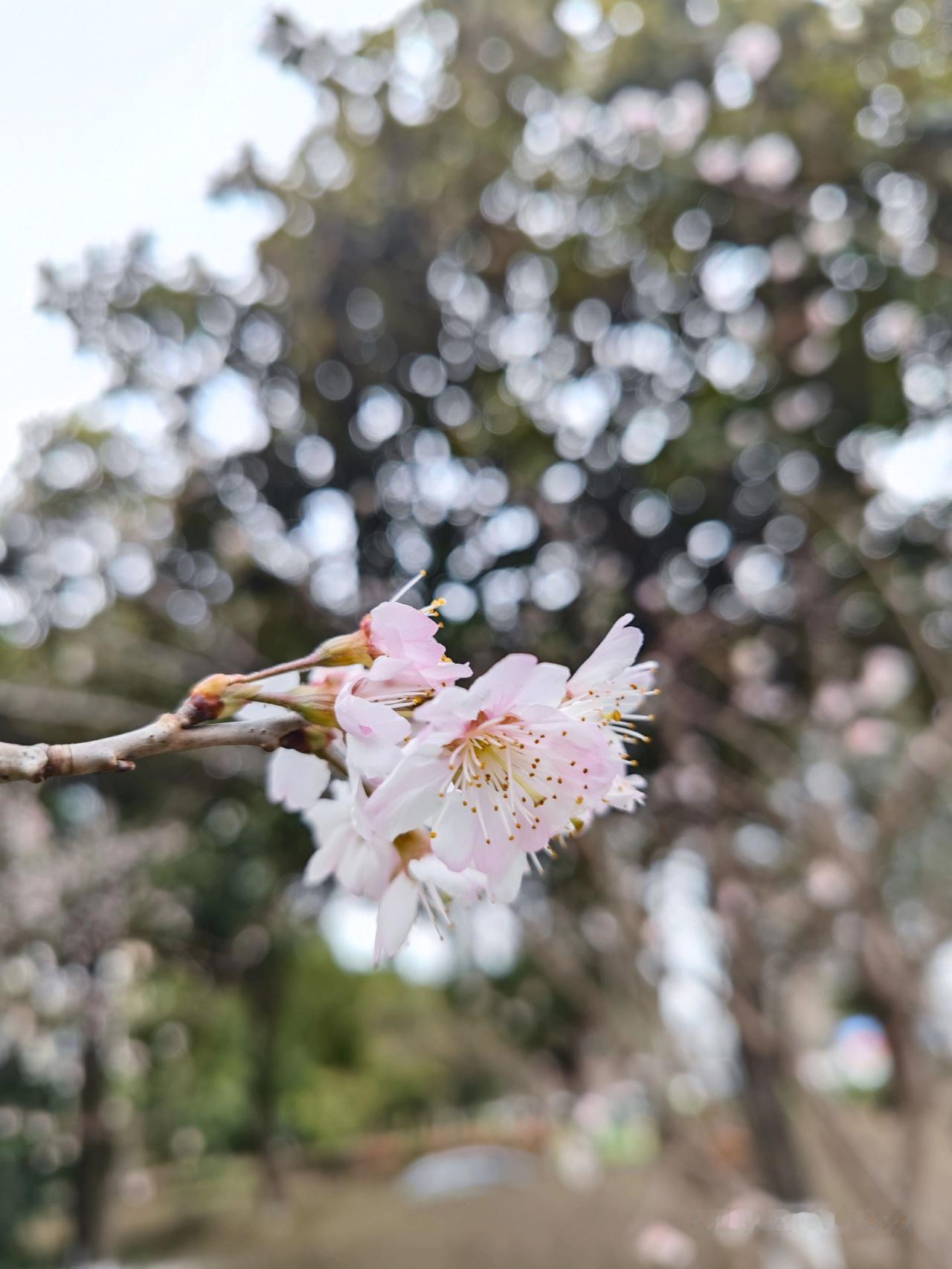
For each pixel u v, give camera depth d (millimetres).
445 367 3891
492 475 3840
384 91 3453
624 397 3842
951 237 3312
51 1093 8445
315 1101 18906
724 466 3789
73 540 4418
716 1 3359
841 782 4699
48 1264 8391
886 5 3152
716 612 4035
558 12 3434
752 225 3523
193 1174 14070
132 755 916
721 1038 4727
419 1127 20938
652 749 4020
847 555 4020
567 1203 9609
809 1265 3738
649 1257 4293
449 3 3344
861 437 3805
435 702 993
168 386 3906
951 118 3092
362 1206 13414
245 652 4297
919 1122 3559
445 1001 10984
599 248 3740
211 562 4266
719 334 3758
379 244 3730
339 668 1037
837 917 4207
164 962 7527
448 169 3670
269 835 5254
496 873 1055
